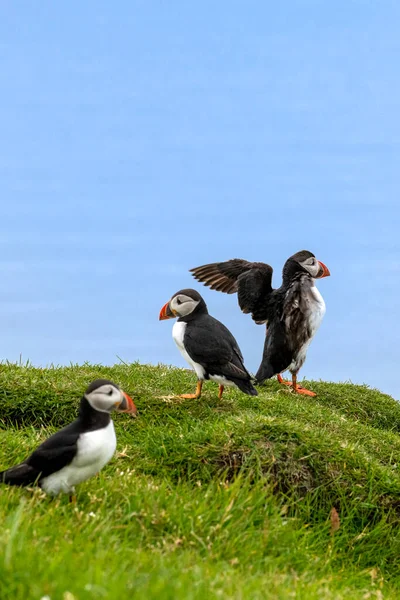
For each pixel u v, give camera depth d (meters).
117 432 11.72
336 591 7.10
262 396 14.01
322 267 14.74
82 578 5.16
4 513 6.84
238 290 14.54
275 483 10.09
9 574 5.09
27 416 12.13
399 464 11.99
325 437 11.06
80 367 15.51
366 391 17.09
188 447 10.59
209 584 5.83
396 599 8.22
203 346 12.42
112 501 7.96
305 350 14.64
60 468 7.45
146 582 5.33
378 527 9.85
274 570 7.25
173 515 7.83
